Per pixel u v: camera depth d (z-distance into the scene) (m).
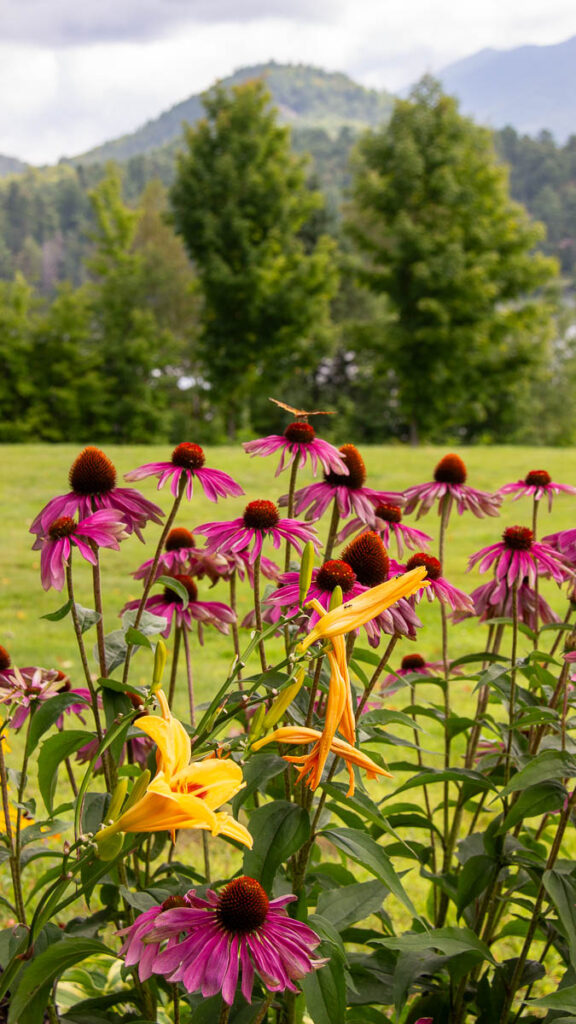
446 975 2.38
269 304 32.34
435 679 2.35
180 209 33.38
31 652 7.57
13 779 2.21
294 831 1.71
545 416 46.19
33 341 36.34
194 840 4.57
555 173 125.62
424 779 2.08
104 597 9.58
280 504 2.49
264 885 1.66
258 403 41.91
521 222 31.62
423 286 29.83
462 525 13.34
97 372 37.50
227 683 1.47
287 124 34.06
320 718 1.95
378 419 42.66
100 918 2.11
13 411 36.34
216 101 33.91
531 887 2.40
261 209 32.97
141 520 1.99
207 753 1.47
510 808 2.19
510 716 2.24
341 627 1.40
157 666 1.37
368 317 46.28
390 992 2.16
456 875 2.51
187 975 1.33
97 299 40.09
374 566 2.06
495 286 29.88
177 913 1.41
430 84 31.28
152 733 1.26
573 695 2.22
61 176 154.62
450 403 33.66
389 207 30.88
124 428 37.72
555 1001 1.69
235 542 2.08
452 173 30.45
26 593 9.70
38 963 1.48
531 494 2.79
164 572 2.59
